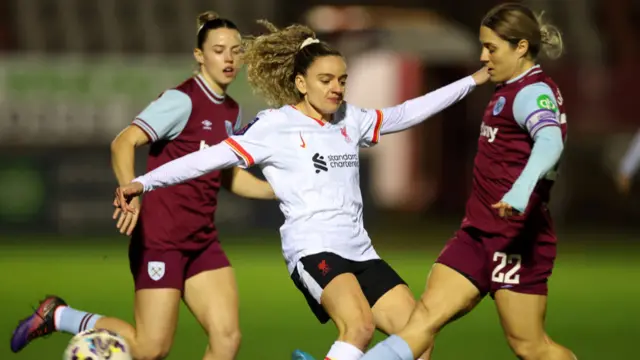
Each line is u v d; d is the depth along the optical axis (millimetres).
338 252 20766
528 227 21312
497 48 21438
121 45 100750
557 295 50250
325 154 21047
